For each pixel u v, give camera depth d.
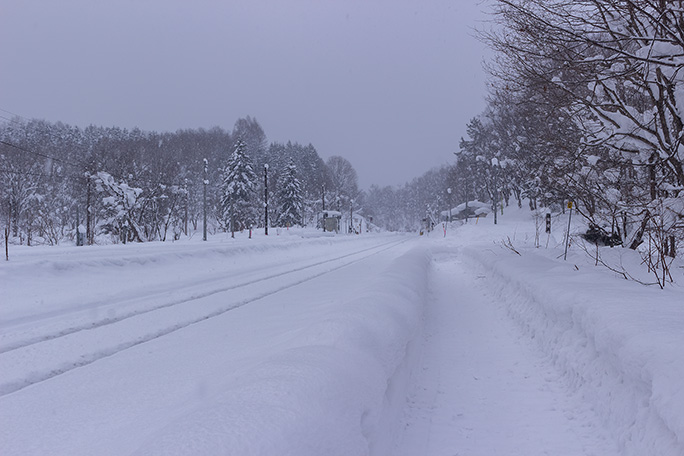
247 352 5.16
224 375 4.29
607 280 6.42
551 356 5.47
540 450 3.58
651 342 3.35
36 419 3.52
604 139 7.54
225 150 101.38
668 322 3.76
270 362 2.93
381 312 4.75
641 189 8.38
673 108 6.96
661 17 5.86
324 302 8.44
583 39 6.29
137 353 5.45
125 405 3.77
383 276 8.23
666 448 2.76
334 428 2.32
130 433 3.19
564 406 4.30
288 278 13.57
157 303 8.99
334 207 116.50
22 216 47.69
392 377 4.13
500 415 4.25
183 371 4.64
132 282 12.00
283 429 2.02
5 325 6.98
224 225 68.31
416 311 6.02
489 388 4.95
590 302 4.79
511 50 7.28
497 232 39.28
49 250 20.48
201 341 5.95
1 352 5.49
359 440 2.51
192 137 106.06
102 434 3.22
